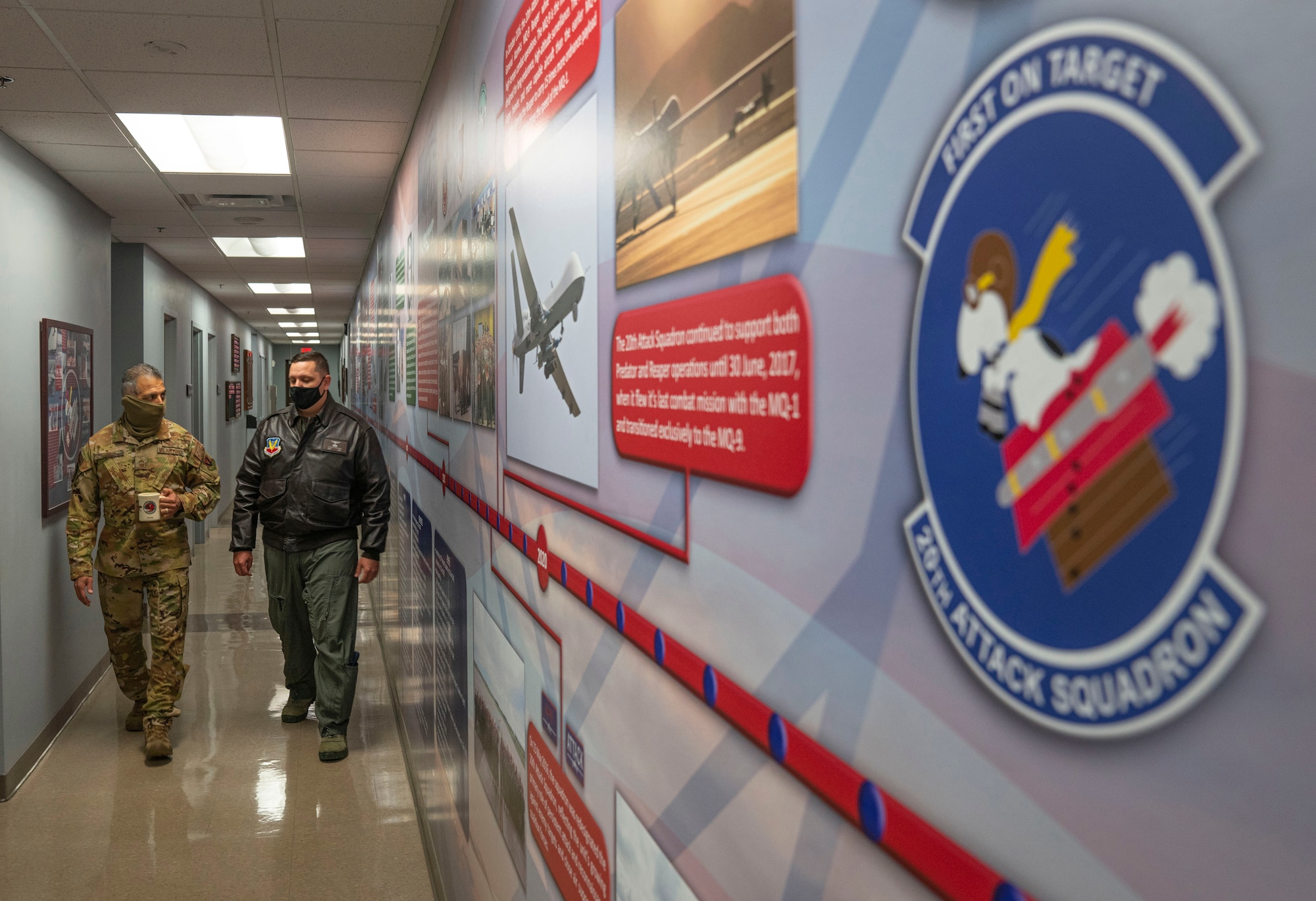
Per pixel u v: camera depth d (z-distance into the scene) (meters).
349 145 4.41
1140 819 0.31
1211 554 0.28
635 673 0.94
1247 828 0.28
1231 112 0.27
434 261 3.14
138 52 3.16
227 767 3.83
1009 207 0.37
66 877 2.93
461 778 2.39
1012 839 0.38
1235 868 0.28
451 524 2.62
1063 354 0.34
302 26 2.94
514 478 1.65
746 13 0.64
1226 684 0.28
